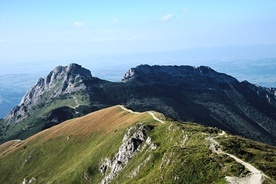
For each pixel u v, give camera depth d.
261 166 71.06
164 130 127.25
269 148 90.06
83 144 183.38
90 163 154.62
